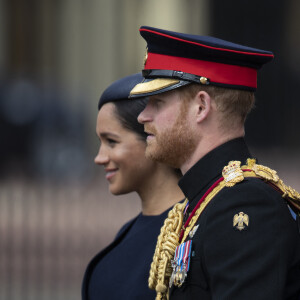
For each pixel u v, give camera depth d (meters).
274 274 6.34
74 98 53.00
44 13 55.47
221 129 7.23
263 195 6.64
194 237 6.93
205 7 45.28
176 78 7.22
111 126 8.99
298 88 45.56
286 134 44.00
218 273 6.45
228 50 7.11
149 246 8.67
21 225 33.22
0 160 51.47
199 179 7.23
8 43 56.53
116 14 51.44
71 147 51.81
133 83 8.83
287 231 6.56
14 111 52.22
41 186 47.75
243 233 6.48
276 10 39.22
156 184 8.99
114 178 9.12
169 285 7.19
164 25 50.38
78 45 54.00
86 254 27.48
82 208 38.16
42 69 55.12
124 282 8.67
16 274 24.94
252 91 7.43
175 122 7.25
